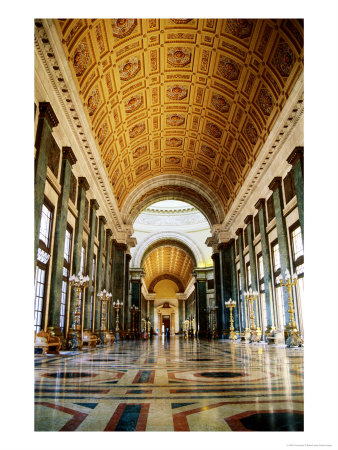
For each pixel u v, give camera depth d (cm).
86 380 473
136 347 1552
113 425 243
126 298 2773
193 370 598
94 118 1527
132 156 2247
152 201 2875
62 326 1262
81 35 1105
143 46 1458
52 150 1116
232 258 2514
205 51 1534
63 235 1177
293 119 1287
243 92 1606
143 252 4291
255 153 1767
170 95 1867
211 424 245
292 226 1412
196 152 2381
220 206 2658
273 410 289
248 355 948
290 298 1266
